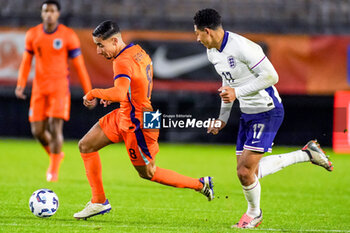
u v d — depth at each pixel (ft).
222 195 93.15
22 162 131.44
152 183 105.40
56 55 103.04
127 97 62.95
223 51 62.75
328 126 166.40
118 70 60.85
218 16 62.18
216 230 62.85
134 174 117.60
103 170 122.83
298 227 66.95
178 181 67.31
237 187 103.71
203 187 68.74
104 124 65.21
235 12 209.26
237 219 72.18
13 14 173.78
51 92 102.94
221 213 76.48
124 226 64.13
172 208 79.25
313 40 165.27
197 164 136.36
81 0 210.59
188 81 166.40
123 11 209.87
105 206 66.33
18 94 105.29
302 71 165.48
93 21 175.94
